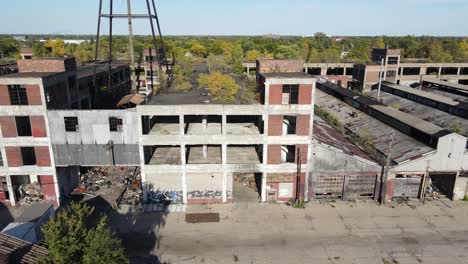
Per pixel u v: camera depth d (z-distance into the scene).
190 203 41.62
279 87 37.62
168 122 45.34
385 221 37.88
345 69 113.44
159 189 41.19
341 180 41.56
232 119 47.22
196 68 81.75
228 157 42.72
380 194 41.78
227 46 145.50
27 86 37.53
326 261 31.31
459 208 40.66
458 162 40.41
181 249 33.00
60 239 22.09
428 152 40.09
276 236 35.19
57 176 40.81
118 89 70.81
